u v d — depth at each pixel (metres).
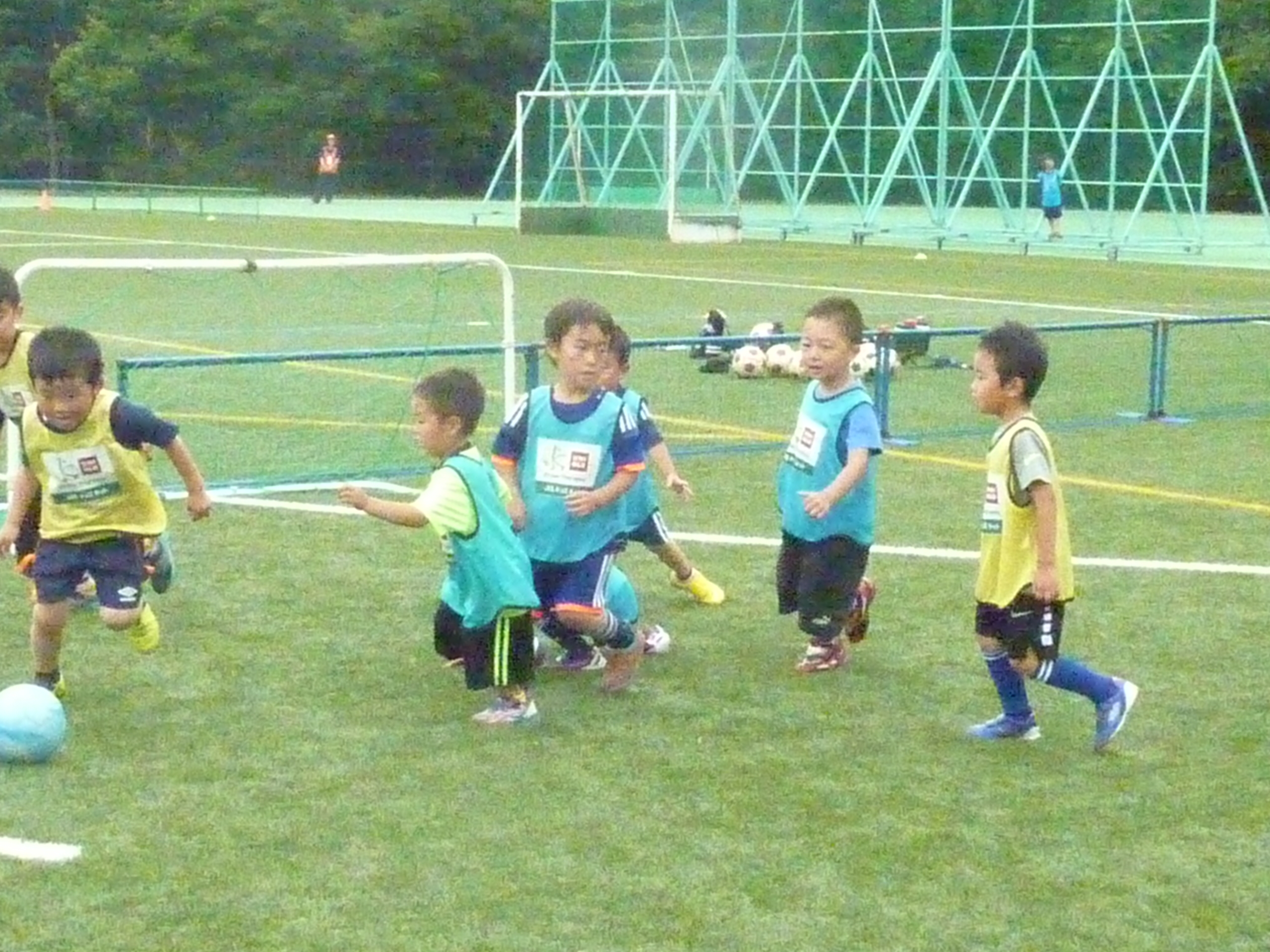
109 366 20.77
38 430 7.85
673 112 46.06
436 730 7.91
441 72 80.62
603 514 8.38
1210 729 8.08
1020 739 7.88
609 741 7.79
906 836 6.69
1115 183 42.22
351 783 7.20
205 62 82.06
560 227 49.59
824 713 8.25
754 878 6.27
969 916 5.98
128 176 83.31
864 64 45.75
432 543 11.67
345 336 24.56
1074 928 5.89
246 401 17.98
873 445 8.61
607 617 8.29
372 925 5.82
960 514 12.84
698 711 8.27
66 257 39.59
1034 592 7.46
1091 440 16.38
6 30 84.81
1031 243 43.12
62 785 7.13
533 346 13.65
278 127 81.44
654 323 26.34
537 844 6.56
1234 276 36.34
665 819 6.84
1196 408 18.42
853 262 39.44
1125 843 6.66
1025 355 7.48
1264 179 62.53
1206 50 40.75
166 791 7.08
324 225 54.22
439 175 81.81
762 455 15.27
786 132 47.62
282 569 10.91
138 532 8.09
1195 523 12.64
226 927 5.79
